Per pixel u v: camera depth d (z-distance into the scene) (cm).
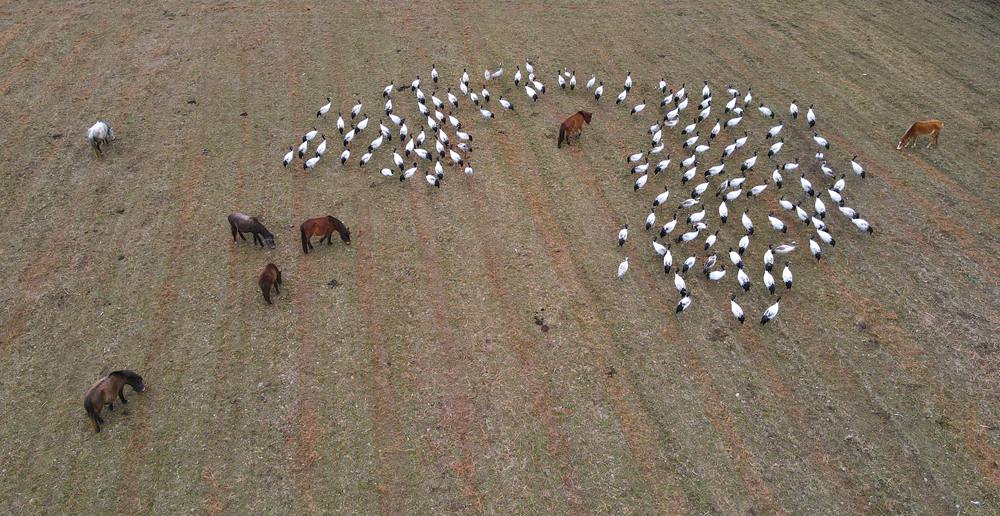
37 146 2486
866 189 2278
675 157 2455
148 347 1722
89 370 1662
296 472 1448
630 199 2252
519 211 2195
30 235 2081
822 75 2973
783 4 3659
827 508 1373
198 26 3366
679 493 1404
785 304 1844
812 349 1711
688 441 1502
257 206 2205
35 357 1695
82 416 1555
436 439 1513
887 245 2042
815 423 1533
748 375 1645
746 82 2927
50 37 3244
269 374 1655
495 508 1383
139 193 2261
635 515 1366
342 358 1695
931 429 1512
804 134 2572
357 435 1520
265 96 2812
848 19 3481
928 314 1802
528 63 2861
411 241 2070
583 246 2053
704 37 3312
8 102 2744
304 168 2388
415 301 1859
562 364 1678
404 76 2961
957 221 2130
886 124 2627
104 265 1972
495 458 1475
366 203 2228
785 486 1412
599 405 1580
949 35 3300
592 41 3269
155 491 1412
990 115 2662
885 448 1478
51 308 1833
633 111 2719
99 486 1420
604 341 1738
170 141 2527
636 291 1889
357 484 1426
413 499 1398
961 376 1628
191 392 1611
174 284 1909
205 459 1471
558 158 2452
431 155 2467
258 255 2011
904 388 1605
